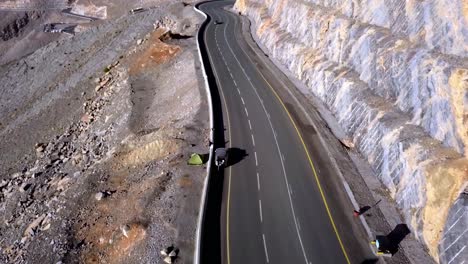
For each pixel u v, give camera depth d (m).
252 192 32.66
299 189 33.00
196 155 36.00
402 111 32.25
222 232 28.52
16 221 38.09
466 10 26.56
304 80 51.03
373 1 40.03
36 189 44.28
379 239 26.19
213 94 49.84
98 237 30.67
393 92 33.91
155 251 26.95
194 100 48.84
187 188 32.72
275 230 28.72
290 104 47.19
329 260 26.25
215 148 38.47
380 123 33.06
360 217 29.45
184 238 27.88
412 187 27.61
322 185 33.44
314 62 49.09
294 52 54.94
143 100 56.41
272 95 49.72
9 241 34.75
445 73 26.61
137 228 29.33
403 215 28.56
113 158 42.41
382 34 36.78
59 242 31.05
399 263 25.41
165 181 34.00
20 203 41.66
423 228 25.92
